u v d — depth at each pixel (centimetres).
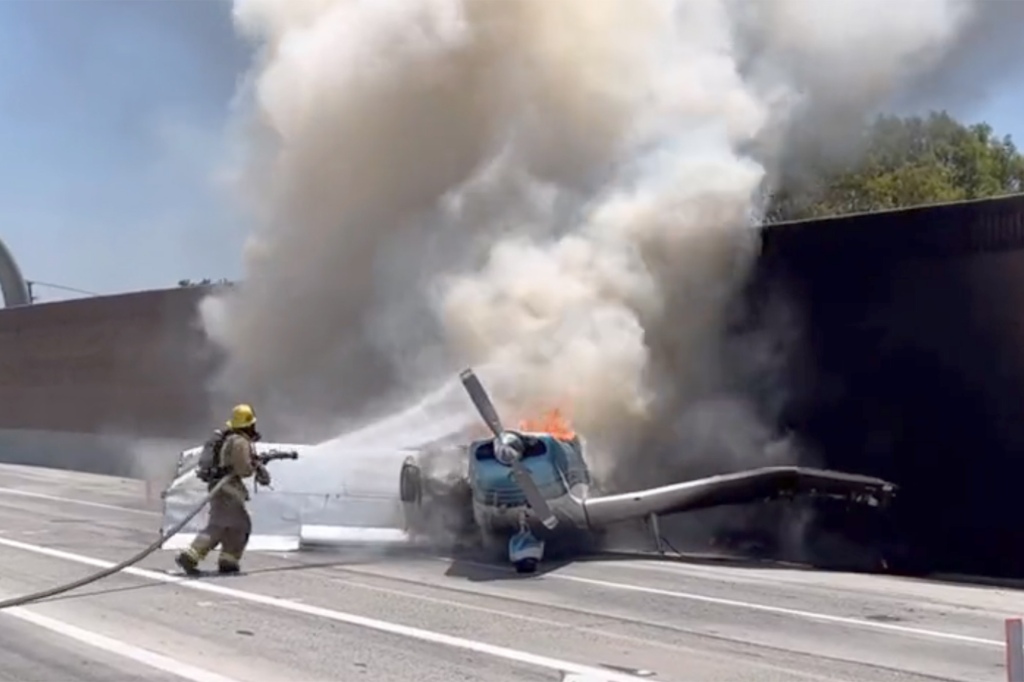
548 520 1334
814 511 1720
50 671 827
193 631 974
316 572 1325
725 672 859
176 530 1284
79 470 3428
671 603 1166
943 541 1592
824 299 1772
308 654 893
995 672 877
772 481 1470
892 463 1664
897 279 1673
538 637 973
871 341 1702
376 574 1320
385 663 866
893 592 1308
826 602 1208
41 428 3728
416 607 1105
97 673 822
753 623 1065
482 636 972
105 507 2134
